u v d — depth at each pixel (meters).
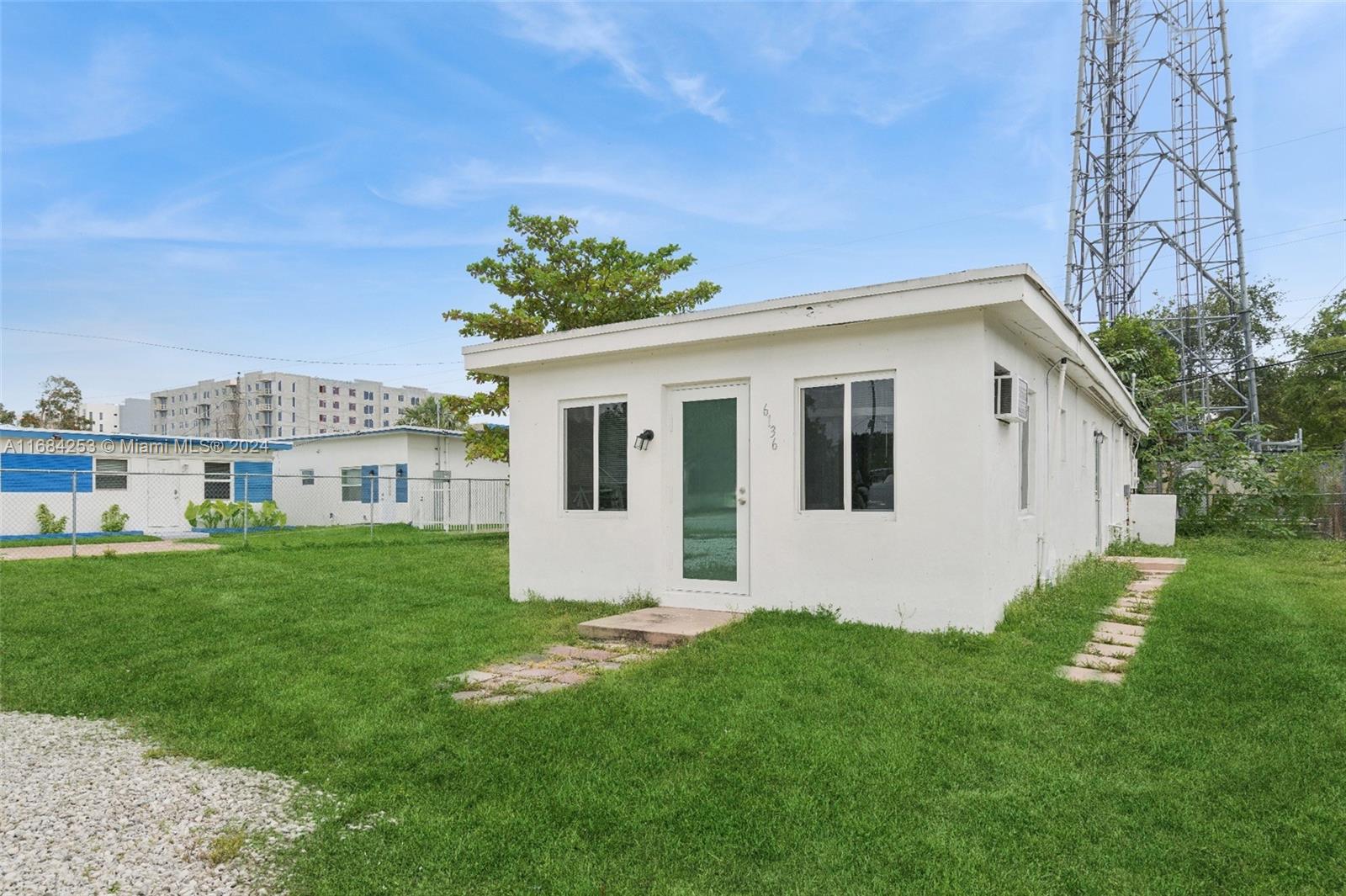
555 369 8.51
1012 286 5.65
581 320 17.25
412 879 2.64
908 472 6.30
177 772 3.67
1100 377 9.84
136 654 6.05
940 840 2.81
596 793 3.26
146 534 20.78
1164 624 6.47
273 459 26.98
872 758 3.55
